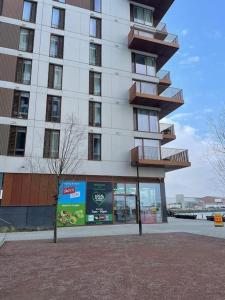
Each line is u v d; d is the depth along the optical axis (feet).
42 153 70.08
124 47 88.28
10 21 75.46
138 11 95.35
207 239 43.60
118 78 84.64
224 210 175.32
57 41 80.48
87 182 73.61
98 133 77.77
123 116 82.07
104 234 52.47
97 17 87.40
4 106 69.31
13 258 30.35
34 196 67.46
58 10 82.94
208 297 17.69
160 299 17.40
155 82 89.35
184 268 25.25
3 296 18.29
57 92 75.87
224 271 24.06
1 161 66.28
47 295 18.42
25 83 73.41
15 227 64.23
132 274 23.43
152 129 85.35
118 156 78.43
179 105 87.15
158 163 77.56
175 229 60.34
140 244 39.37
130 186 78.13
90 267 26.00
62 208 69.51
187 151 82.43
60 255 31.89
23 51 75.00
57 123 73.61
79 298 17.80
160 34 92.84
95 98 79.97
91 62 83.30
